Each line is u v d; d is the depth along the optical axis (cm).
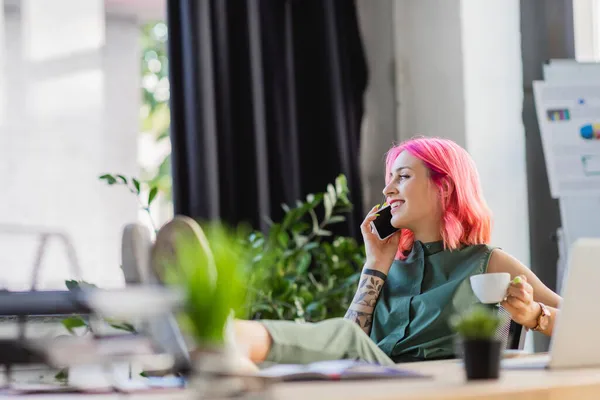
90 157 399
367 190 445
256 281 328
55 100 392
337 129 418
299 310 337
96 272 394
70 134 395
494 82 399
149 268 135
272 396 104
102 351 133
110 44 412
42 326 231
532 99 405
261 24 418
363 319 225
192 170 388
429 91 412
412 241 234
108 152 405
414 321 216
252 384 106
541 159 402
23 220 381
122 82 414
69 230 390
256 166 401
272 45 418
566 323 145
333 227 418
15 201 380
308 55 425
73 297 165
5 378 144
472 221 226
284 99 418
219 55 402
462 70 393
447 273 221
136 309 112
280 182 411
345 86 430
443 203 225
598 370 144
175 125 391
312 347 160
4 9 382
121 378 150
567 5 409
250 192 402
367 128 445
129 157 411
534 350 390
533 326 191
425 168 227
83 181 397
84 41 401
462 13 394
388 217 231
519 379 128
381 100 439
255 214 400
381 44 439
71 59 397
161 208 430
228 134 401
